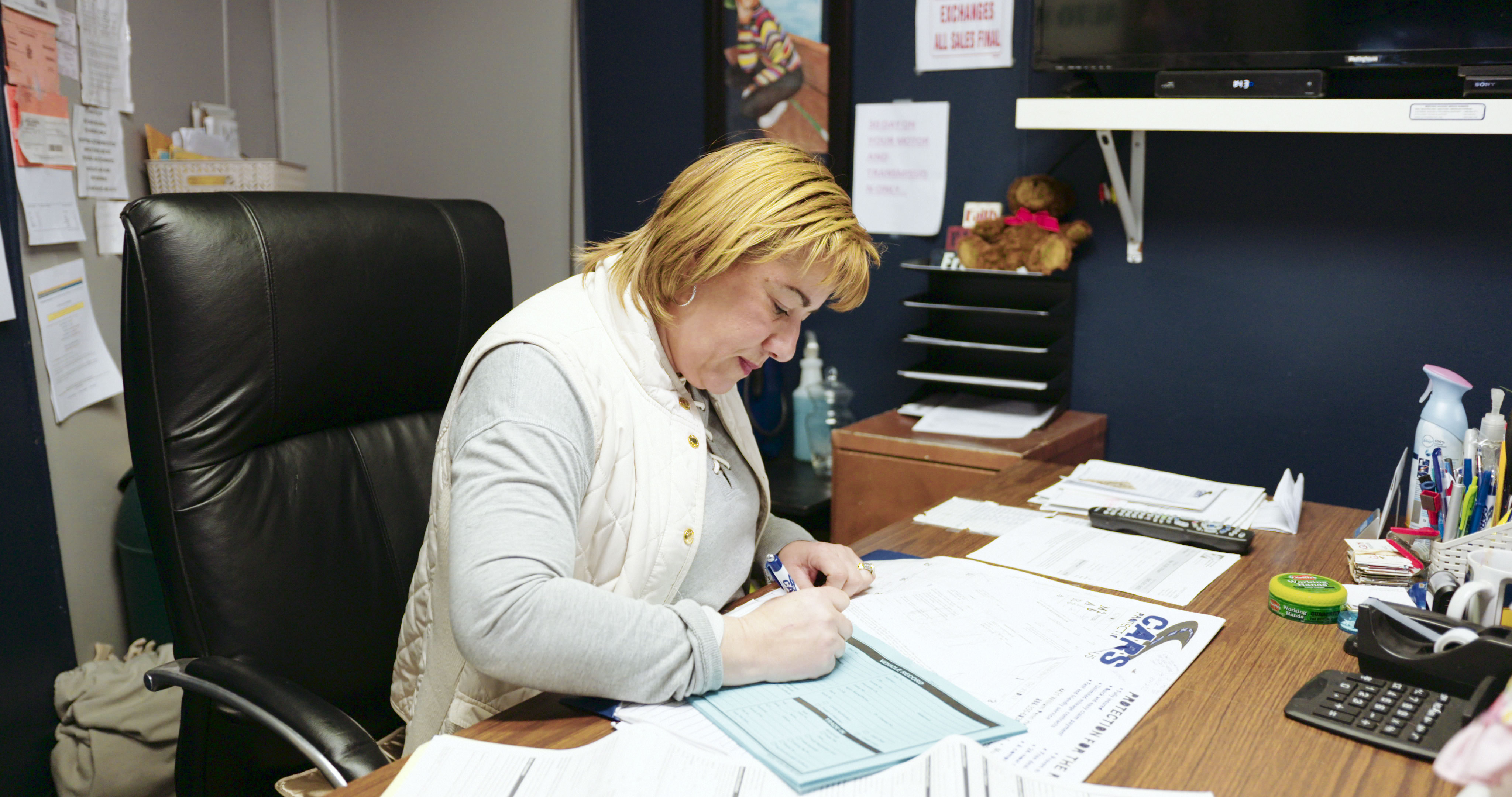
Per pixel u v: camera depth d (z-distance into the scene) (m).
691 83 2.47
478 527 0.79
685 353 0.93
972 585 1.07
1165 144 2.00
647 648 0.78
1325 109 1.61
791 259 0.84
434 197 2.86
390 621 1.19
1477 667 0.77
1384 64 1.64
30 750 1.83
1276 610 1.02
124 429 2.19
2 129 1.77
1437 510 1.17
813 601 0.87
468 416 0.86
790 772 0.69
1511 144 1.71
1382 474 1.90
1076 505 1.40
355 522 1.17
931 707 0.80
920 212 2.27
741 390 2.40
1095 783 0.70
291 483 1.11
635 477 0.93
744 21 2.37
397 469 1.23
